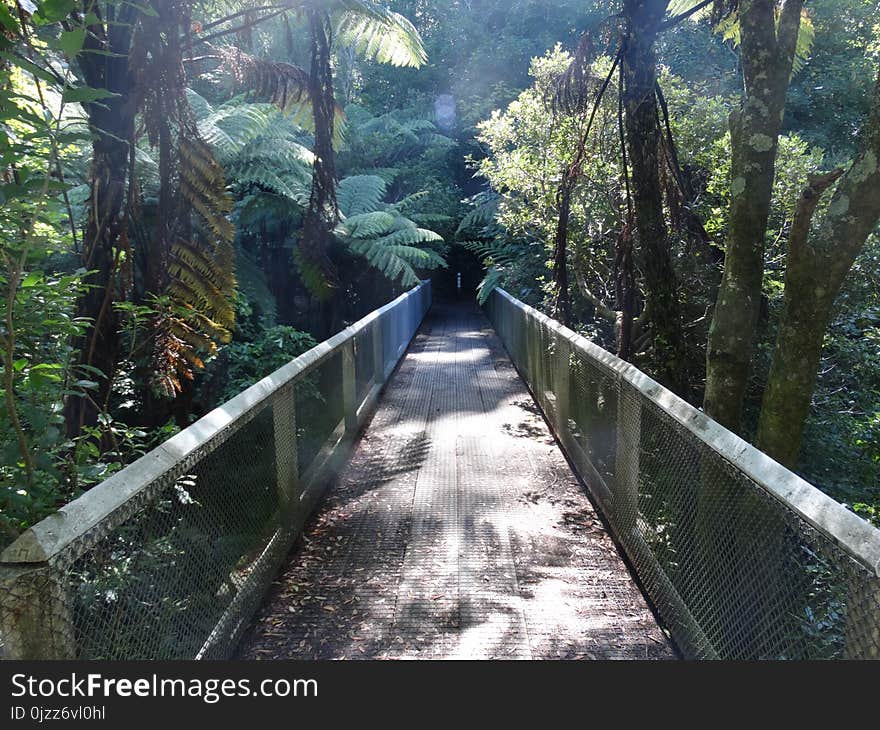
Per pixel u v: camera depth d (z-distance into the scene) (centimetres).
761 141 318
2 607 126
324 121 440
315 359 385
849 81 1114
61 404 234
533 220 798
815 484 569
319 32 434
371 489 440
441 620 278
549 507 406
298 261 546
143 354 362
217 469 237
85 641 152
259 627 272
